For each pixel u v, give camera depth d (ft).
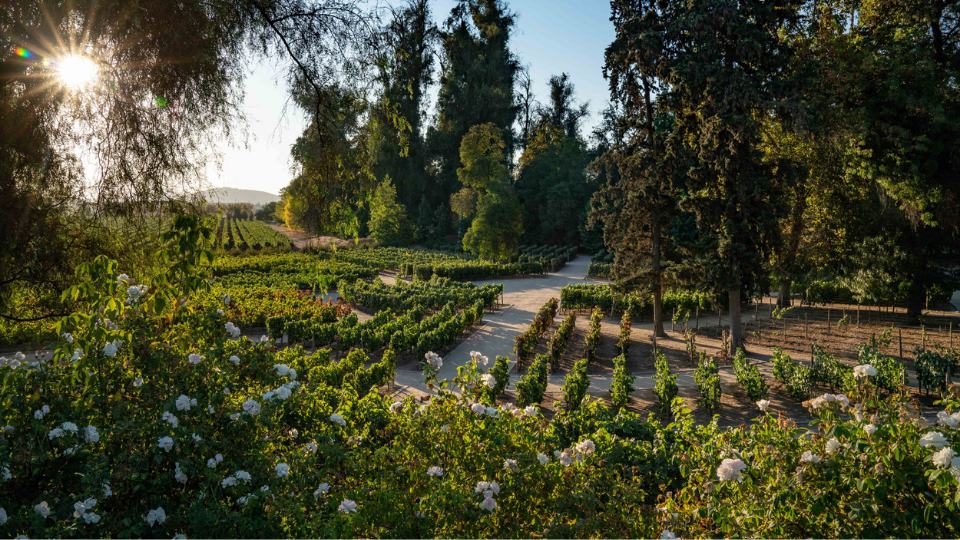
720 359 67.31
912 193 66.95
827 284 106.42
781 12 65.67
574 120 264.93
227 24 20.80
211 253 14.89
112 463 13.48
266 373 17.63
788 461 13.92
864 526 12.02
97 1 16.40
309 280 24.67
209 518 12.17
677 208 76.89
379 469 15.31
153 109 19.66
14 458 12.57
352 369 52.47
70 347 14.06
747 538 13.38
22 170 18.22
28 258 19.03
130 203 20.02
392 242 233.55
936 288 88.53
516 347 68.90
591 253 229.66
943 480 10.63
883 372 45.09
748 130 62.39
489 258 179.73
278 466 13.88
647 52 68.80
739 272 66.23
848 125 65.36
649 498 20.70
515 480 13.78
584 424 27.76
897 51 71.92
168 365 16.05
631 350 76.74
